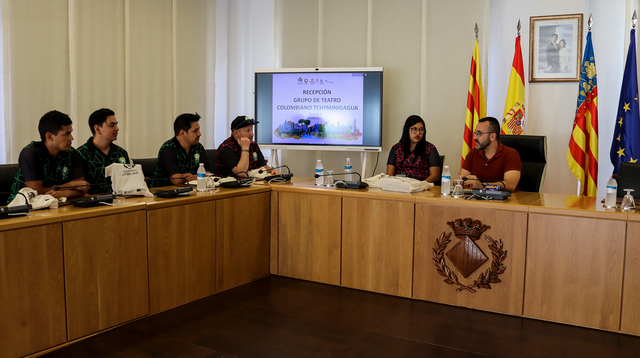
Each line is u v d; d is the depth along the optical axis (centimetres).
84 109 431
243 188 312
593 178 414
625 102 403
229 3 578
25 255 199
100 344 221
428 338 230
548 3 454
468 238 264
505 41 470
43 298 207
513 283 256
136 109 475
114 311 237
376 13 514
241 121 350
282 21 564
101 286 230
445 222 271
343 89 504
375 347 221
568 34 450
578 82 450
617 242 230
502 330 240
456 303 273
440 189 316
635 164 260
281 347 221
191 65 528
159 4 490
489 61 478
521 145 340
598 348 219
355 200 298
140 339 227
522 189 338
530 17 460
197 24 532
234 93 592
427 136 500
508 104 441
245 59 598
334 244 307
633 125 399
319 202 311
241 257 309
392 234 287
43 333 208
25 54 388
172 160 320
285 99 520
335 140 511
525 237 251
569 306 244
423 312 264
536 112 467
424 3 489
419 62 499
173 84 511
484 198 269
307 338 230
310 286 309
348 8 527
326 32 541
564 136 459
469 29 475
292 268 325
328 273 312
